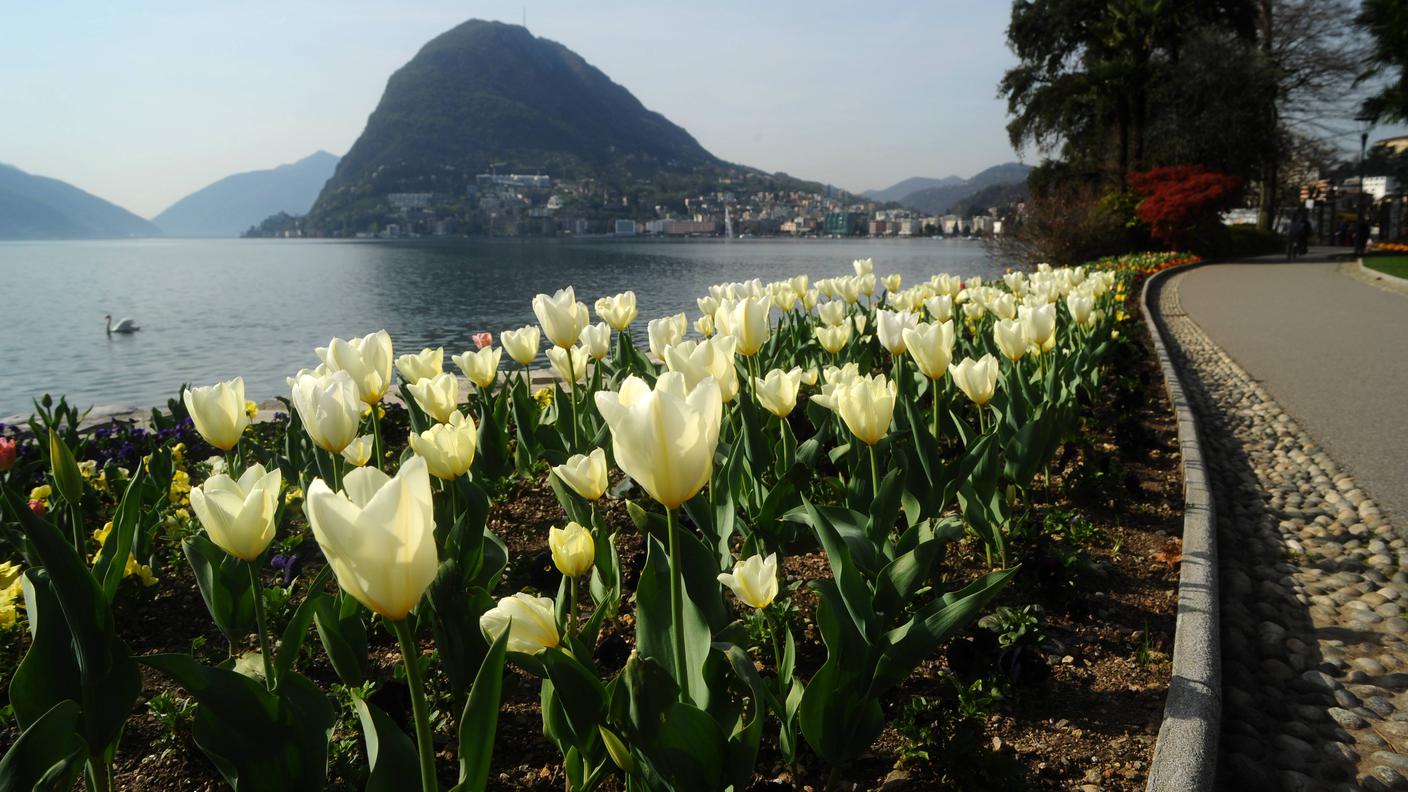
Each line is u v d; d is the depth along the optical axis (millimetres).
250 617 3141
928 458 3678
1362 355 11812
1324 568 4844
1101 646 3697
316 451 4438
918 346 3717
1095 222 34250
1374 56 32906
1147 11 38531
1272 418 8367
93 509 4996
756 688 1995
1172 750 2816
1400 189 57500
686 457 1830
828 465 5320
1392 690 3611
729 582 2447
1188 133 37750
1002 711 3191
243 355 20609
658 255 94812
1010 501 4578
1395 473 6453
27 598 2066
